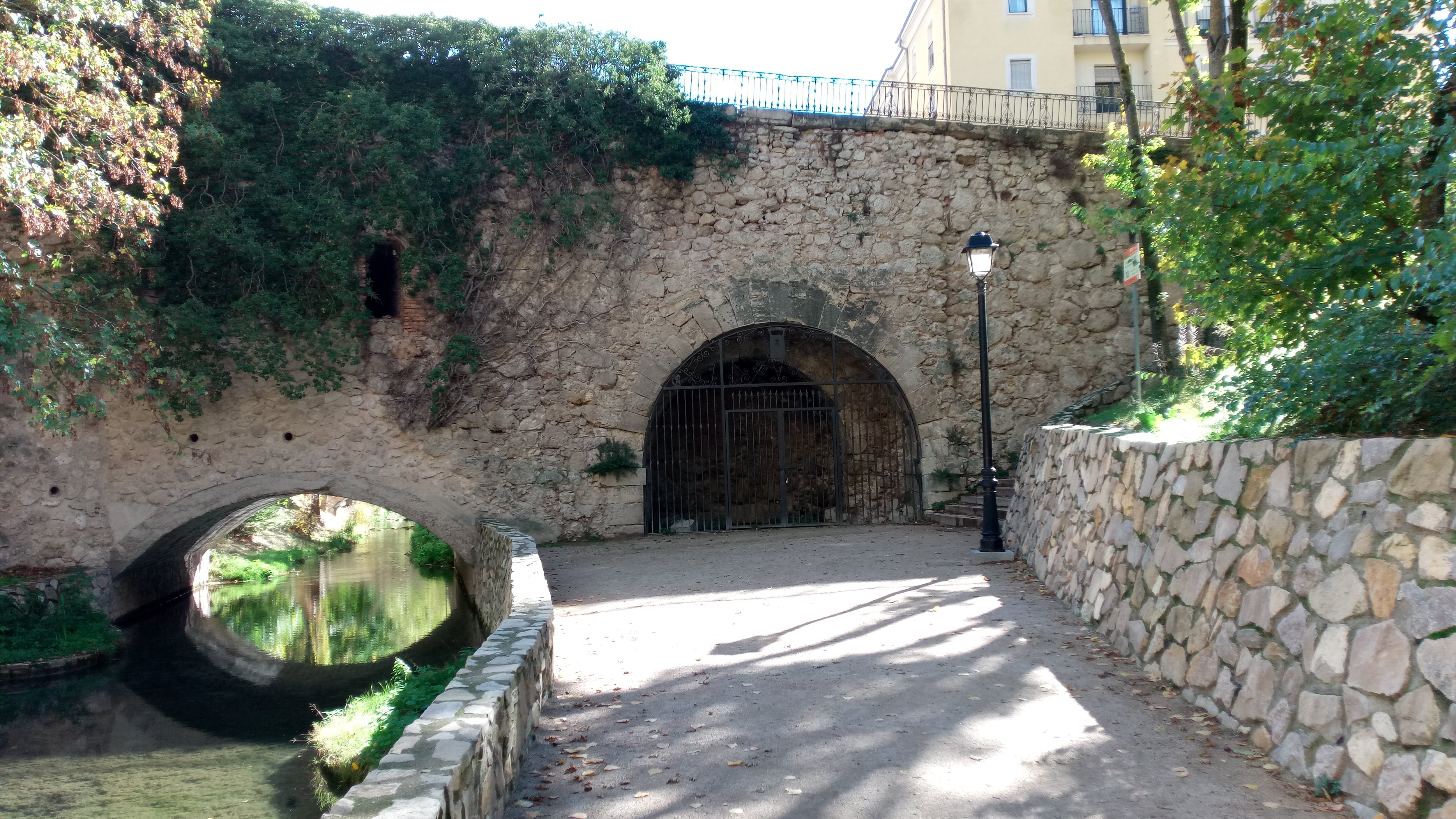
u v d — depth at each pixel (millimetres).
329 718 7375
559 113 12781
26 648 9906
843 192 13727
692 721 4426
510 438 12594
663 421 14945
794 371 16969
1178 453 5199
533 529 12594
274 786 6164
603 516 12836
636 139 13117
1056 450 8602
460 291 12320
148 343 9992
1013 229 14133
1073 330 14156
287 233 11508
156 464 11539
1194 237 5520
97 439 11438
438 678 7363
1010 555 9188
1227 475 4512
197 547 14742
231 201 11336
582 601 7941
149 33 9648
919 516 13797
